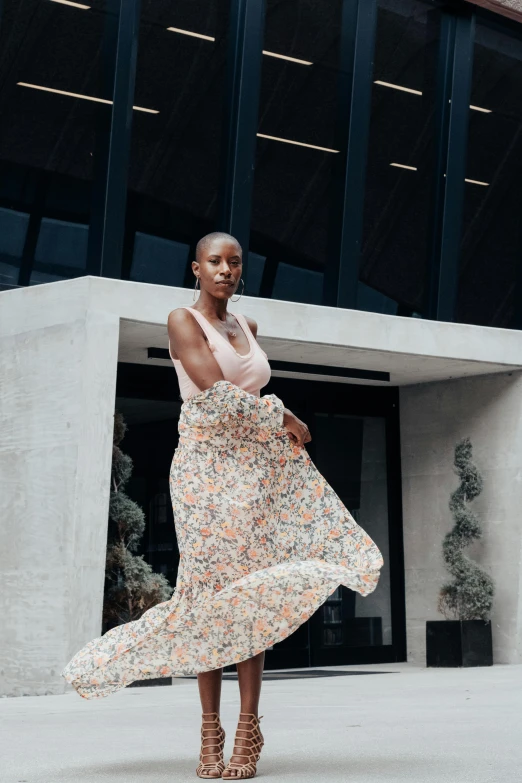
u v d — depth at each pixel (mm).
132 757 3674
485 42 13188
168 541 11680
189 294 9875
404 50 12695
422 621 12859
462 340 11805
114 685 3363
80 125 10797
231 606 3260
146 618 3400
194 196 11484
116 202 10734
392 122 12719
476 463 12516
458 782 2973
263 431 3391
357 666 12352
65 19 10727
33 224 10664
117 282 9477
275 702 6457
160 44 11281
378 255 12664
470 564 11953
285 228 12016
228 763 3287
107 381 9312
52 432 9250
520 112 13508
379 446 13336
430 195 12945
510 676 9422
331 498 3449
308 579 3229
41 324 9508
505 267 13586
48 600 9016
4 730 4715
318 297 12172
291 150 12062
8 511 9445
